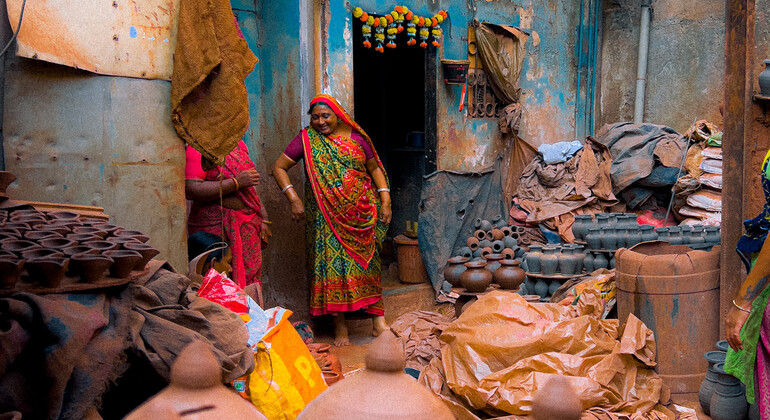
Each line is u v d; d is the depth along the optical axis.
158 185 4.31
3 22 3.74
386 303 7.30
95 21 3.98
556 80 9.06
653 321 4.54
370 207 6.35
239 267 5.43
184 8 4.30
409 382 0.99
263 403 3.12
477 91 8.30
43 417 2.17
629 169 7.79
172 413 0.88
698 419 4.22
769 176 3.06
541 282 6.29
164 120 4.32
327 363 4.32
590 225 6.71
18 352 2.13
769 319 2.92
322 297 6.34
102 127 4.08
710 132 7.76
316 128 6.27
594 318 4.29
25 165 3.87
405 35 9.05
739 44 4.43
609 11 9.36
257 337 3.26
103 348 2.37
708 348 4.54
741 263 4.45
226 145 4.48
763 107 4.31
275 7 6.82
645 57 9.02
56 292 2.35
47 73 3.90
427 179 7.75
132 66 4.16
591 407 3.91
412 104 9.53
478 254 7.30
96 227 2.92
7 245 2.45
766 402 2.92
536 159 8.34
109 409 2.75
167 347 2.62
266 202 6.98
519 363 3.95
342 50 7.00
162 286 2.98
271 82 6.91
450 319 5.92
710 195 7.39
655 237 6.15
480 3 8.23
